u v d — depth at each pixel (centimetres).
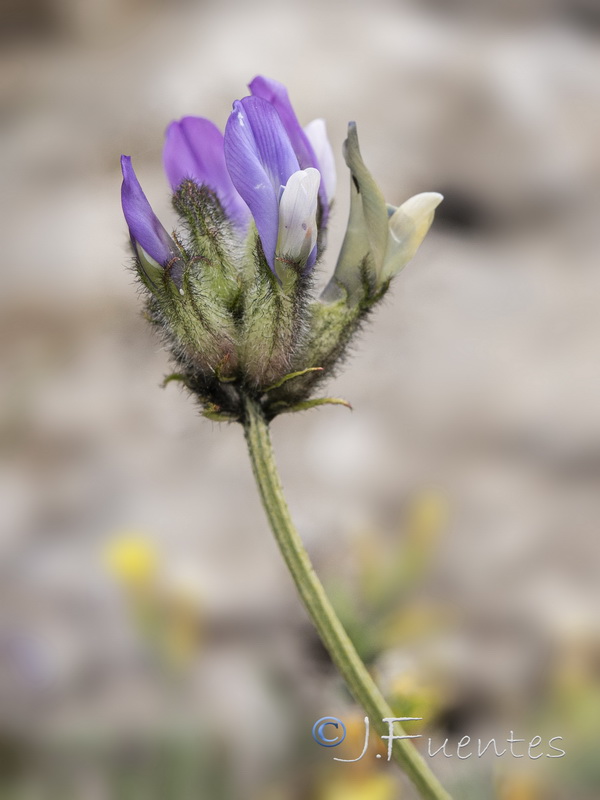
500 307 49
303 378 15
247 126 14
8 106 69
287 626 25
